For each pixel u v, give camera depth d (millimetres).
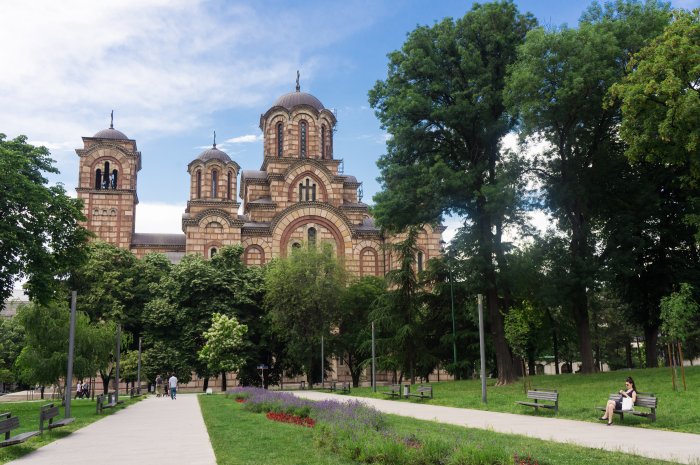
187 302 59125
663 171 36844
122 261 61562
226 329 53969
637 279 42312
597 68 31719
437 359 48000
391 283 52625
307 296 54969
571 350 74062
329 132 77500
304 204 70312
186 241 67875
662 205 37969
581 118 34812
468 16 37406
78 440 17406
